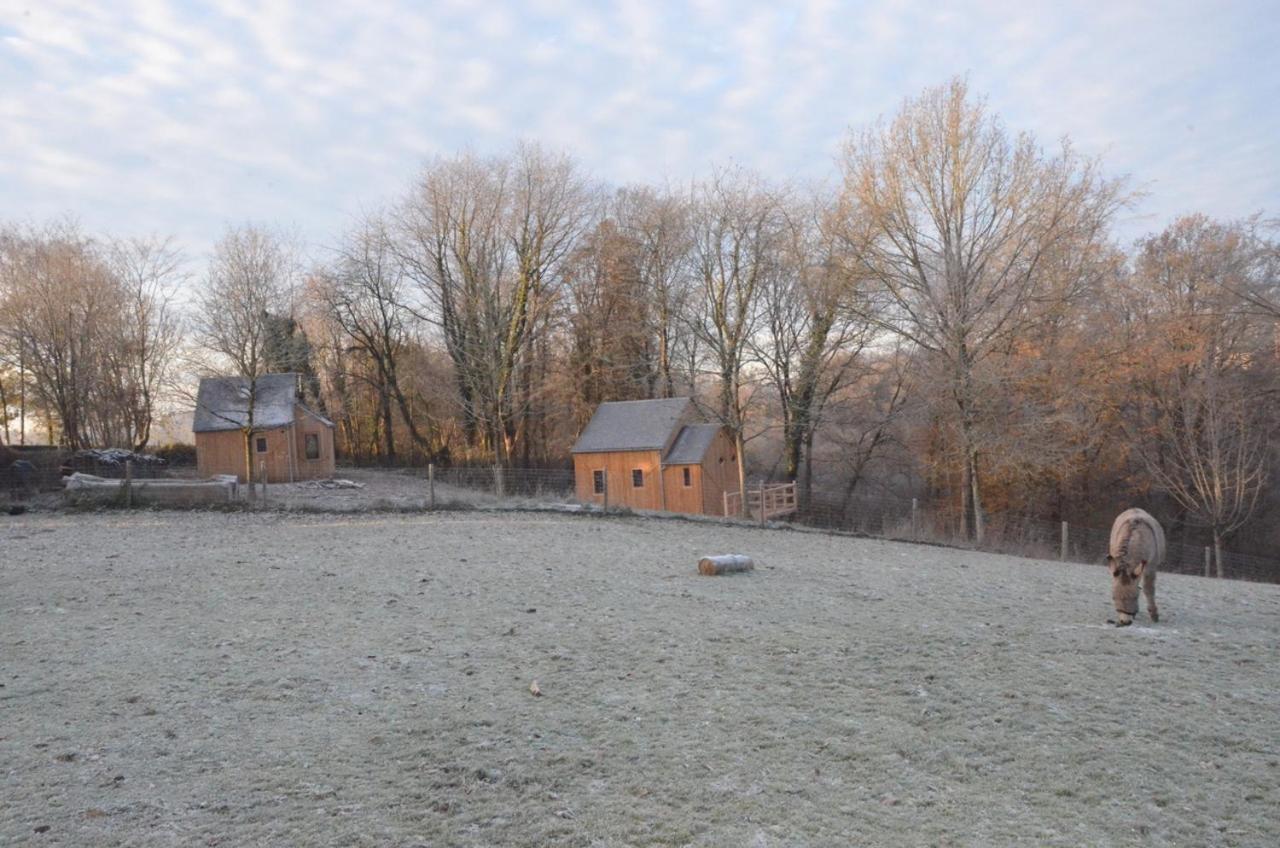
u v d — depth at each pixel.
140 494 24.80
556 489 42.81
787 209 40.00
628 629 11.13
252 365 33.38
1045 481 42.00
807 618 11.95
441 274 50.97
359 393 63.22
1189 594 15.16
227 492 25.45
